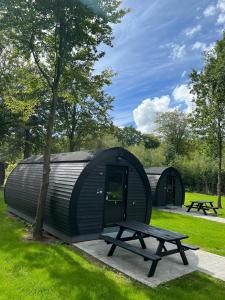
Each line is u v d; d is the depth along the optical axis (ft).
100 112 77.25
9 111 63.41
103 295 16.03
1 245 24.49
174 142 160.35
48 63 29.68
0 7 24.91
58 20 26.45
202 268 21.04
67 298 15.49
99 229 28.22
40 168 36.27
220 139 60.18
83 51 28.96
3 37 27.73
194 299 16.07
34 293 15.83
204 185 109.29
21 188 38.65
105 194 29.07
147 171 62.28
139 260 21.89
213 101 56.54
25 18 25.44
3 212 41.65
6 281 17.19
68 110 77.51
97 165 28.55
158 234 20.80
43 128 81.66
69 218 25.94
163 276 19.11
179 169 113.60
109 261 21.40
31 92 34.19
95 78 30.09
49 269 19.43
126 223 24.56
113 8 27.32
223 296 16.60
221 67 45.47
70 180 27.55
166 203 59.36
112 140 117.19
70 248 24.66
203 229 36.58
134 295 16.20
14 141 84.89
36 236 27.09
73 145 80.53
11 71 53.31
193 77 58.95
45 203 27.81
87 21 26.86
